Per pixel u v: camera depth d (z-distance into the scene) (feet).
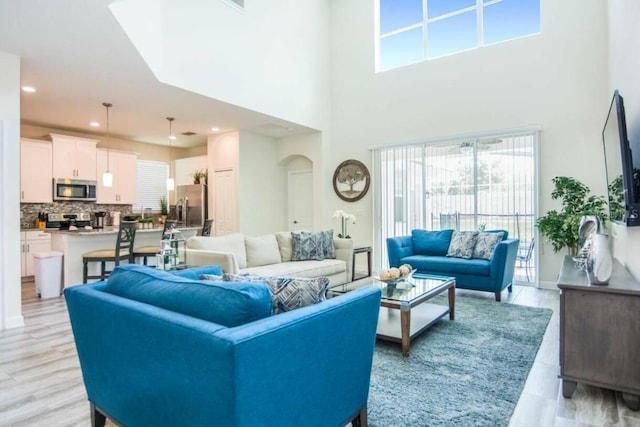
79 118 19.25
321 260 16.05
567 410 6.57
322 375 4.75
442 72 19.60
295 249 16.08
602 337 6.82
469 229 18.54
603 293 6.82
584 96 15.92
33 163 19.99
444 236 17.15
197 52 15.34
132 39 11.19
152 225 24.03
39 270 15.21
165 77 14.07
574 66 16.16
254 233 23.03
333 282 15.75
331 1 23.67
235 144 22.44
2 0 8.77
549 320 11.73
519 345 9.64
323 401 4.82
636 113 8.11
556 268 16.43
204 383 3.77
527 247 17.01
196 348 3.81
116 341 5.07
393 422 6.18
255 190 23.25
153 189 27.40
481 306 13.43
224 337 3.62
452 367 8.35
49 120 19.65
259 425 3.82
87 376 5.98
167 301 4.82
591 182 15.67
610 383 6.75
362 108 22.33
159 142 26.91
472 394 7.13
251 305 4.20
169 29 14.23
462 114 18.94
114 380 5.27
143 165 26.89
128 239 15.67
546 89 16.76
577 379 6.96
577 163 16.01
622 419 6.27
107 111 17.90
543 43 16.89
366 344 5.73
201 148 28.86
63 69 12.84
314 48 22.34
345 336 5.16
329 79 23.57
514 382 7.62
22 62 12.23
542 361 8.66
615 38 12.63
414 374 8.00
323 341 4.69
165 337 4.19
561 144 16.37
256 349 3.71
